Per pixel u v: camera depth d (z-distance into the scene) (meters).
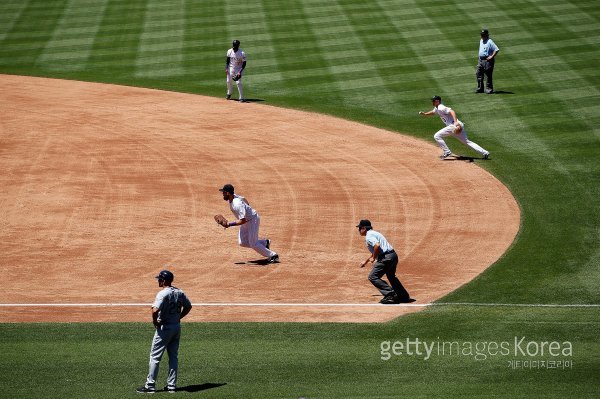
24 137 102.94
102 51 142.12
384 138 103.50
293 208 82.44
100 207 82.38
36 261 70.19
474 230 77.06
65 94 121.62
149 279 66.81
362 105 114.75
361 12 158.12
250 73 129.00
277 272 68.31
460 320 57.09
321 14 157.62
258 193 86.19
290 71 129.12
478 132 103.75
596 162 93.12
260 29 149.88
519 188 87.19
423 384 45.53
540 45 137.75
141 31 151.75
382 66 129.50
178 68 132.62
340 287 65.19
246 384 46.06
